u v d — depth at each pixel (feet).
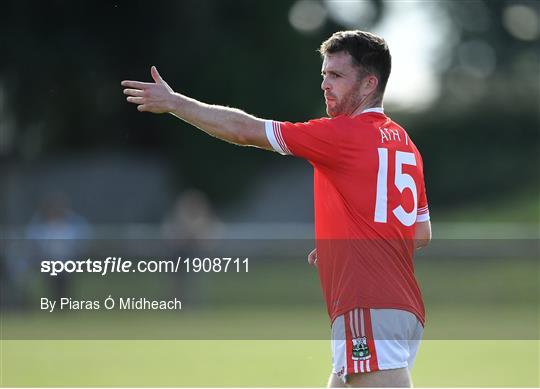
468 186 499.92
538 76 568.82
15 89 363.76
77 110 391.45
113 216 430.61
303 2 445.37
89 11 364.58
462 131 512.63
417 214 75.36
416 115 518.78
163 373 130.82
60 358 146.61
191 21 401.08
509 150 511.81
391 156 68.44
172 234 239.50
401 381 67.62
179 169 460.55
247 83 419.95
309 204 466.70
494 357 149.59
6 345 163.02
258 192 470.80
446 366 140.26
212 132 67.72
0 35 349.61
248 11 419.33
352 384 68.69
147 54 396.37
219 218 467.11
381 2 478.59
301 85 433.89
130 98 67.31
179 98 67.46
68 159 422.00
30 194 404.98
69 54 358.23
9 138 373.20
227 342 167.02
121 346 161.68
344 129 67.72
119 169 431.84
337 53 70.18
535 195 479.00
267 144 67.46
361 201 67.62
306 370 134.21
